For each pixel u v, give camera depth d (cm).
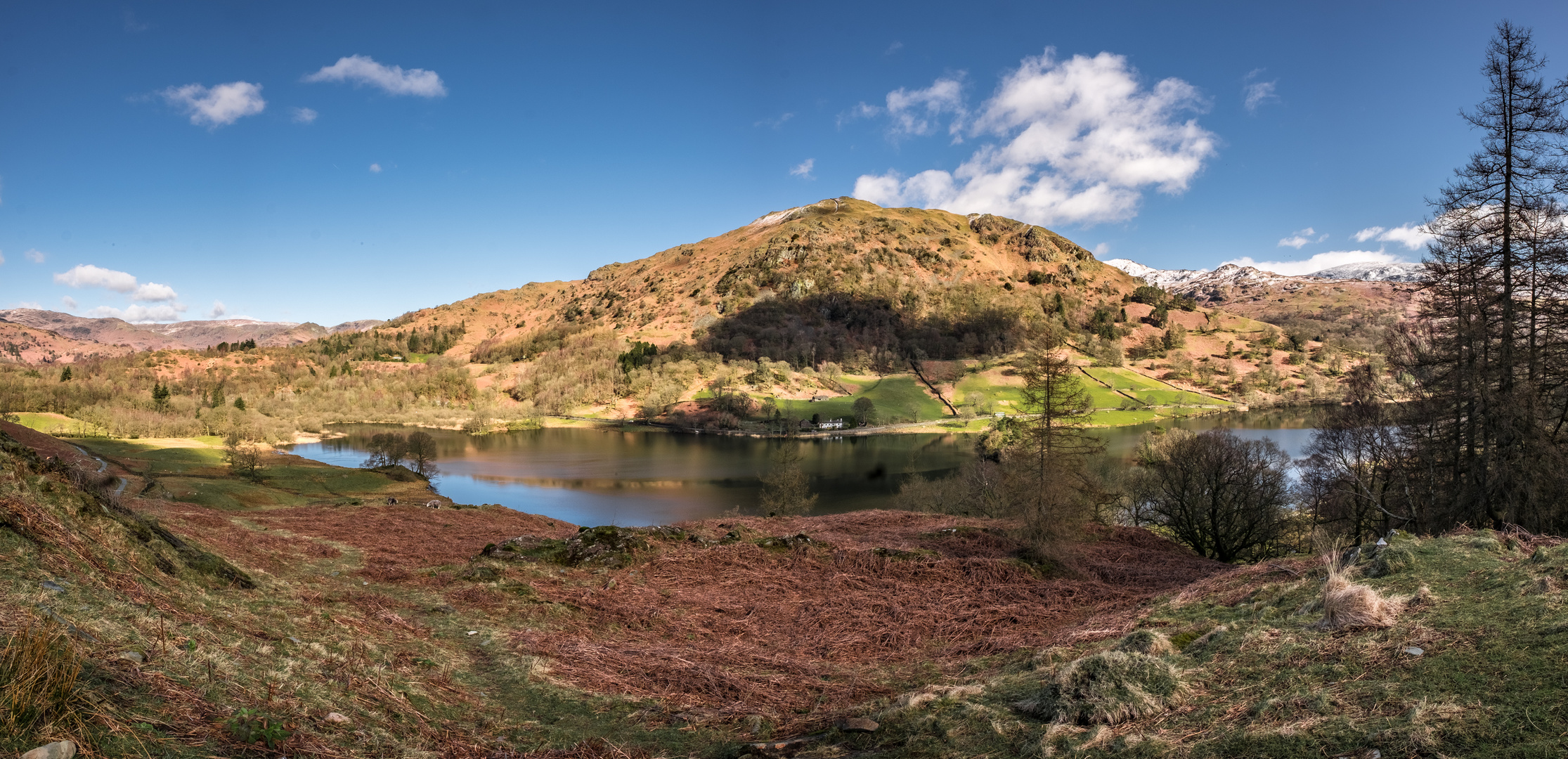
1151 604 1051
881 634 1091
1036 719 537
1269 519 3150
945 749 513
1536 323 2055
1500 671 430
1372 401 3016
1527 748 343
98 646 444
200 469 5812
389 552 1644
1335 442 3128
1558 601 509
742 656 939
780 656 959
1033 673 700
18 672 357
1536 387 2131
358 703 538
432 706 606
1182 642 712
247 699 456
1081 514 1764
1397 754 368
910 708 616
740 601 1284
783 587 1396
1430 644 497
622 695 732
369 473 6862
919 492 5125
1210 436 3394
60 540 625
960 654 970
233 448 7000
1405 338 2711
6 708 333
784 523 2270
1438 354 2377
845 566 1570
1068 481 1764
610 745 587
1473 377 2158
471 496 7288
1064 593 1391
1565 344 2056
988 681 708
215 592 748
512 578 1280
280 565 1192
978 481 4497
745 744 599
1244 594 870
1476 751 353
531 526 2675
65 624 448
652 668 832
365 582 1198
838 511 6438
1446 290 2242
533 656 826
